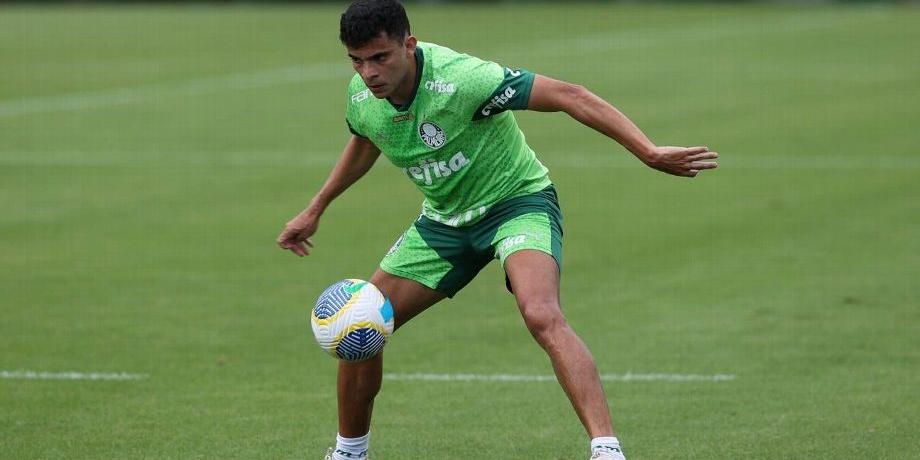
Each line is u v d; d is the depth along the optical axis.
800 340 29.20
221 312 32.31
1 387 26.02
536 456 21.94
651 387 25.91
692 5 133.75
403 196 47.81
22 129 62.19
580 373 17.69
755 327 30.39
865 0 137.62
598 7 130.50
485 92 18.81
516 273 18.80
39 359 28.11
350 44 18.20
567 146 58.47
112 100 71.44
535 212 19.69
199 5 136.38
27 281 35.44
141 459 21.75
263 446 22.48
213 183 50.28
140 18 119.81
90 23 114.38
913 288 33.94
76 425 23.61
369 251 39.31
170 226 42.78
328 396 25.53
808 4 135.00
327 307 18.95
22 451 22.12
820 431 22.91
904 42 100.00
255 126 63.72
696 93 74.69
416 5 131.12
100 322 31.28
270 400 25.25
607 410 17.56
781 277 35.44
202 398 25.34
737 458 21.59
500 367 27.50
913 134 60.69
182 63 87.38
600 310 32.19
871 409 24.14
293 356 28.45
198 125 63.88
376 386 20.03
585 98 18.58
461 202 19.89
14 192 48.31
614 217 44.00
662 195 47.75
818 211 44.44
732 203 46.09
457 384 26.27
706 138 60.28
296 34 106.12
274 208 45.69
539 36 103.44
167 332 30.41
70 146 58.03
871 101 71.25
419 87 18.95
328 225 43.00
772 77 81.31
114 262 37.78
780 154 56.03
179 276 36.12
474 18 117.50
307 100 72.00
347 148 21.19
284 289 34.75
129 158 55.38
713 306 32.44
